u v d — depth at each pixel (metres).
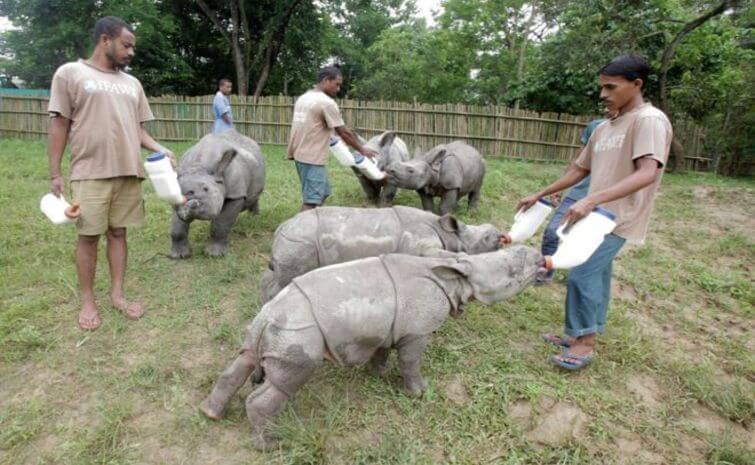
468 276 3.29
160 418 3.21
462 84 23.98
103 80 3.79
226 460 2.91
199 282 4.97
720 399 3.77
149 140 4.34
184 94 24.92
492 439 3.20
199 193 4.73
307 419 3.22
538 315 4.80
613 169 3.47
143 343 3.96
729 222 8.74
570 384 3.81
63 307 4.38
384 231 4.04
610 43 12.95
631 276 5.98
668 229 8.18
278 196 8.12
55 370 3.61
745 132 13.79
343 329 2.89
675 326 4.97
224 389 3.09
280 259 3.97
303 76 27.23
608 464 3.10
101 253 5.43
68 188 8.09
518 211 4.40
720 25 15.18
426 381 3.59
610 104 3.44
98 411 3.24
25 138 15.06
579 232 3.23
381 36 28.89
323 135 5.64
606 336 4.52
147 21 20.66
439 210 7.74
